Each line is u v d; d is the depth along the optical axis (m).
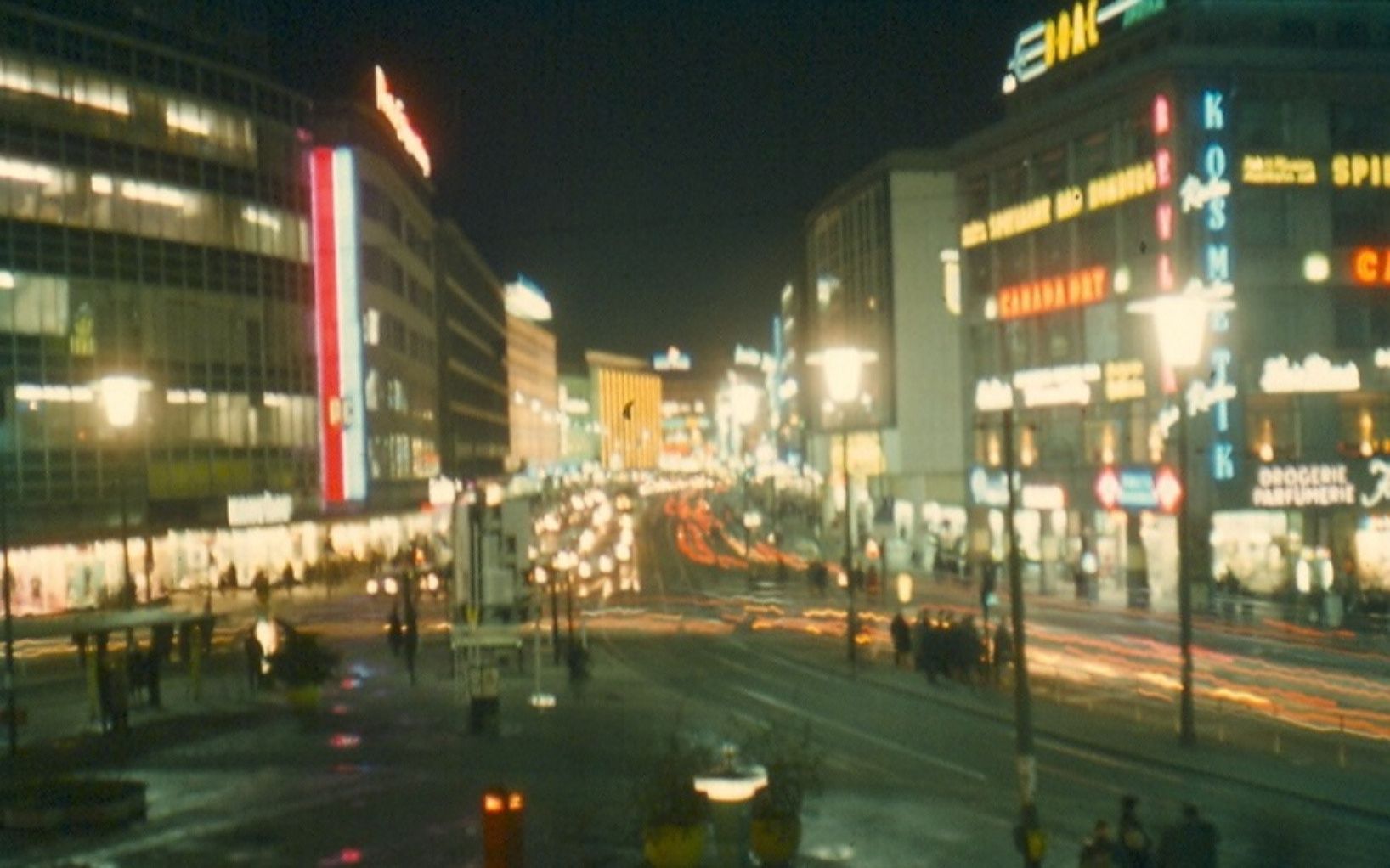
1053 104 75.00
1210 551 63.81
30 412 65.69
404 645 51.84
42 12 67.69
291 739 32.06
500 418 172.12
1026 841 19.69
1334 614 54.22
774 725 26.30
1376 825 23.69
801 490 149.50
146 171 74.00
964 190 84.75
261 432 83.00
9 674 31.11
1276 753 29.72
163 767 28.52
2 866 20.42
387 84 105.75
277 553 86.31
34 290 66.56
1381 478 66.12
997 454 81.25
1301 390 64.81
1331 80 66.00
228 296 80.12
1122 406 70.44
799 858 21.09
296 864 20.55
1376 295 66.19
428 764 28.75
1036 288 76.88
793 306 177.38
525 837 22.11
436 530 99.44
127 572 49.66
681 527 144.38
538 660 38.66
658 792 20.02
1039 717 35.06
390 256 101.75
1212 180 64.44
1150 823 23.59
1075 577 68.38
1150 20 71.25
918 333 100.81
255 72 82.88
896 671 44.62
